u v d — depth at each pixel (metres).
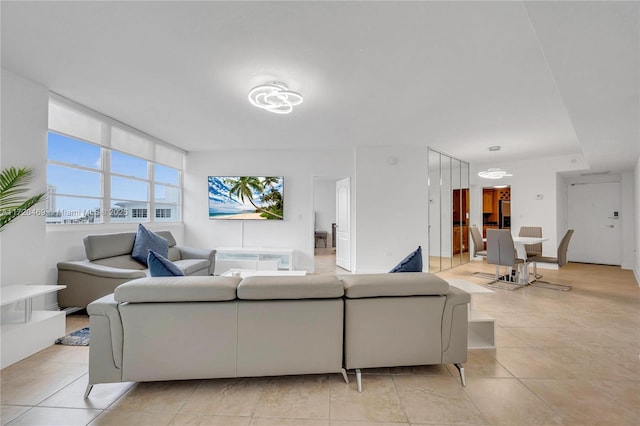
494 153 5.77
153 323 1.71
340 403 1.68
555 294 4.03
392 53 2.29
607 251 6.47
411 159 5.27
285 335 1.78
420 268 2.26
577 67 1.93
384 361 1.85
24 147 2.71
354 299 1.83
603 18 1.44
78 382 1.88
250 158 5.70
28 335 2.23
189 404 1.66
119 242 3.66
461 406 1.66
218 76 2.69
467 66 2.48
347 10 1.81
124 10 1.83
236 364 1.76
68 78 2.74
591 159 4.86
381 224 5.28
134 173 4.48
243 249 5.28
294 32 2.04
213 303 1.75
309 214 5.65
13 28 2.01
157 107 3.46
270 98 2.97
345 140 4.92
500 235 4.55
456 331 1.90
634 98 2.40
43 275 2.85
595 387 1.85
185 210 5.73
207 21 1.93
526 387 1.85
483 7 1.77
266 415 1.57
